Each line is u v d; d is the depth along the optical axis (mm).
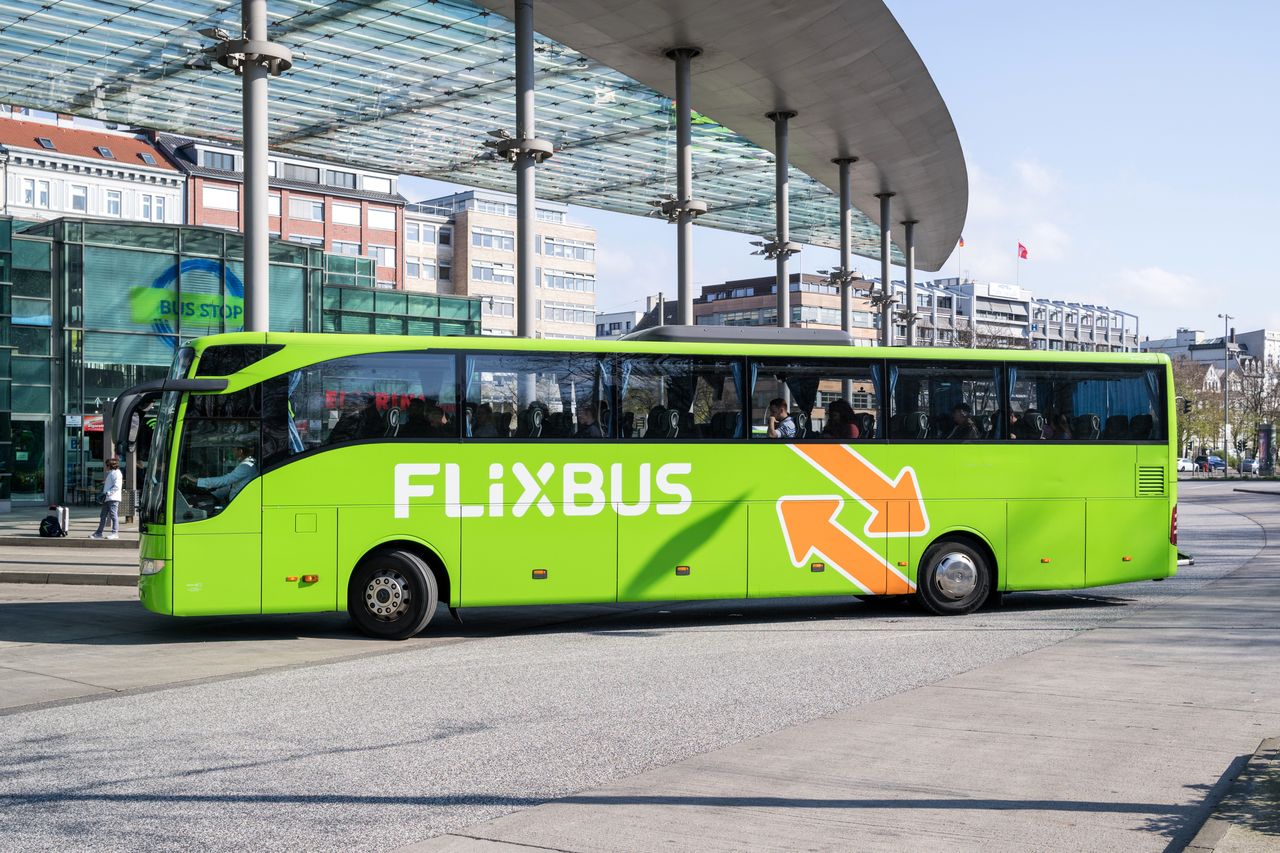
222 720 8547
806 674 10422
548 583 13523
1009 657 11320
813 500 14500
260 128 17109
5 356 37750
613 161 38781
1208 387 115375
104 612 15664
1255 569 20750
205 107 33062
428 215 107750
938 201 44094
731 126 33156
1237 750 7363
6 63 29297
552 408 13656
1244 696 9141
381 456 13070
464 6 25406
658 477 13953
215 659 11680
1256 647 11750
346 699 9359
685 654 11781
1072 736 7766
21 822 6020
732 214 47375
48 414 38500
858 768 6957
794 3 24641
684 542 14008
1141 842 5527
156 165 80188
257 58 17047
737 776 6797
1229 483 79562
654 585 13875
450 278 110062
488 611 16297
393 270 90500
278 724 8391
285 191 85250
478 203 109938
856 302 137000
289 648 12484
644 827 5805
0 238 37781
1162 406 15742
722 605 16953
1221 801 5855
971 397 15141
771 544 14320
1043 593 17766
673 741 7750
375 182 90312
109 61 29125
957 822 5859
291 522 12805
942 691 9445
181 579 12562
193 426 12734
